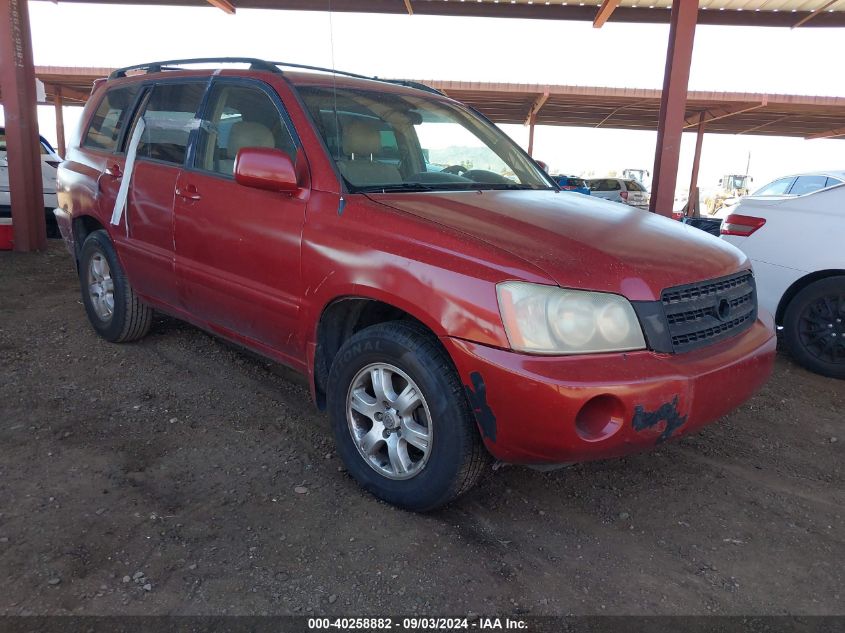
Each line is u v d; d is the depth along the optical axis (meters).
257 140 3.39
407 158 3.49
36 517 2.62
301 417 3.71
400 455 2.74
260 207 3.21
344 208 2.88
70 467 3.03
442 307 2.45
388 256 2.63
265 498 2.87
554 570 2.49
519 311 2.33
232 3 11.14
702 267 2.74
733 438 3.79
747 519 2.93
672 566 2.56
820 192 4.98
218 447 3.31
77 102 29.30
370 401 2.84
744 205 5.47
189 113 3.86
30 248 8.59
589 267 2.43
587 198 3.63
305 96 3.30
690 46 8.01
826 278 4.82
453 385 2.51
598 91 21.36
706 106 23.70
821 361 4.88
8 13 8.05
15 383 3.96
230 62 3.80
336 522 2.71
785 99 21.53
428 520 2.76
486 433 2.43
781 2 10.37
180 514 2.71
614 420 2.32
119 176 4.29
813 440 3.81
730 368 2.57
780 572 2.56
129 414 3.63
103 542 2.49
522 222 2.76
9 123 8.34
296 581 2.34
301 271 2.98
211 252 3.50
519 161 4.06
